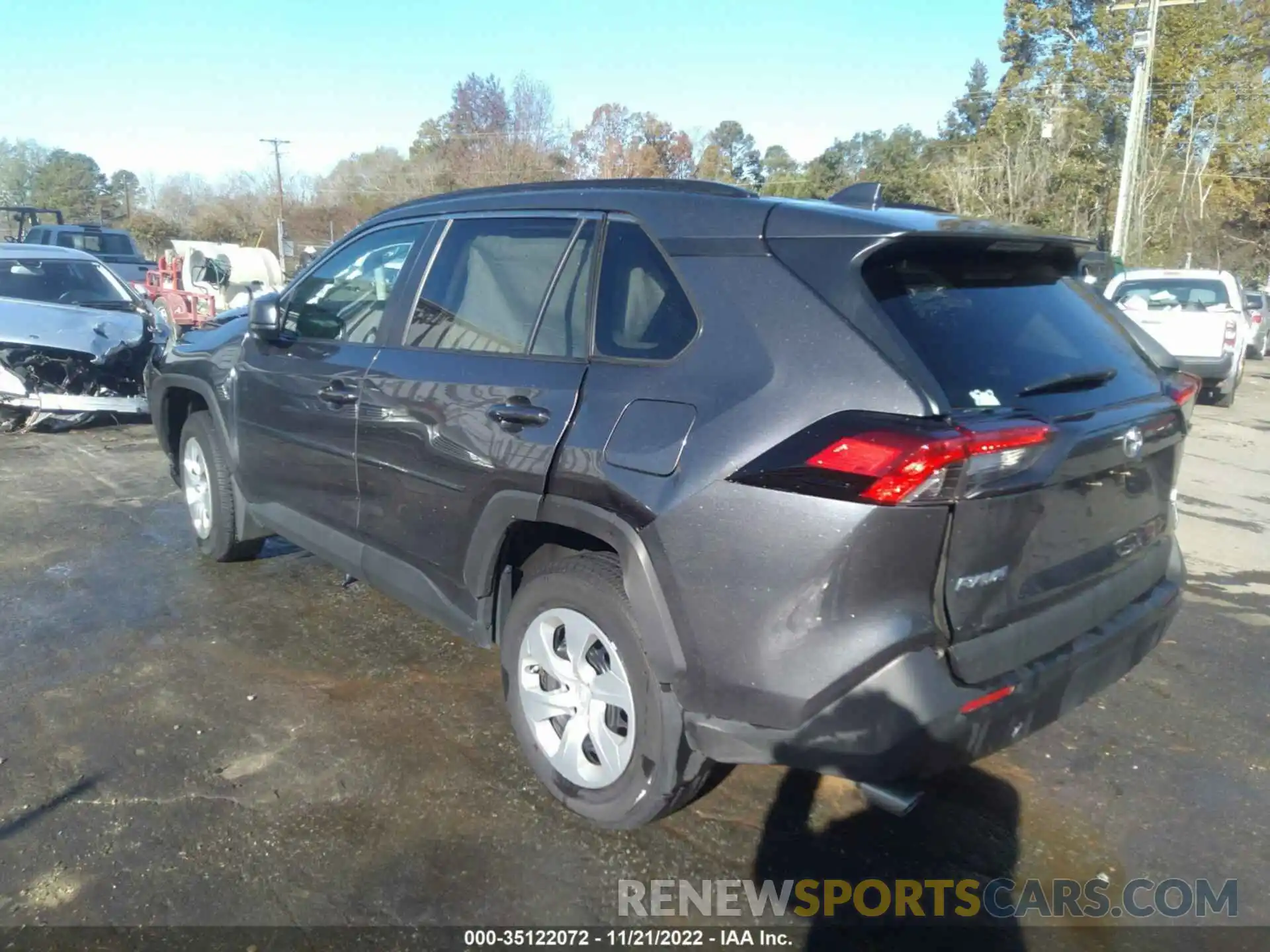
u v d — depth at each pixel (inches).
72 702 150.5
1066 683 107.5
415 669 164.7
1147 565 125.2
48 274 391.2
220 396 189.6
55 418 354.3
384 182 2226.9
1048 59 1530.5
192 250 721.0
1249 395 621.6
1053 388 107.9
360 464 150.7
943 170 1546.5
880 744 94.7
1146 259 1526.8
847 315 100.0
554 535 129.0
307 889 109.9
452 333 141.0
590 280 124.1
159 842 117.2
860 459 92.5
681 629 104.6
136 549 221.9
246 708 149.9
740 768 135.6
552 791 124.5
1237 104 1525.6
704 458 102.3
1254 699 163.2
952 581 95.5
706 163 1929.1
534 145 1923.0
